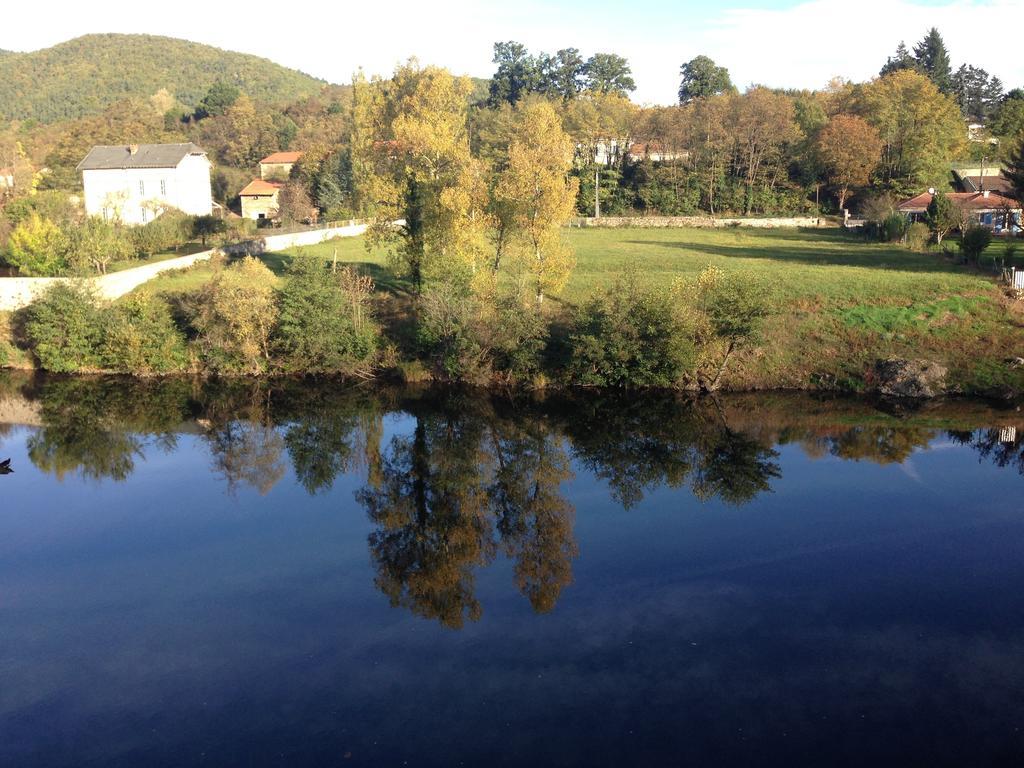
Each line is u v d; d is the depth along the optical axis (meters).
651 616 17.25
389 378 39.41
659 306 35.22
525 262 39.22
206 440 31.36
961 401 32.78
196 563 20.55
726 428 30.72
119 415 34.72
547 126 39.03
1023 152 56.25
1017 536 20.77
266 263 56.12
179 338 41.41
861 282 42.06
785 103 91.75
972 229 48.81
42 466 28.53
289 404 36.00
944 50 128.62
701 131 90.25
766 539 21.05
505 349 36.94
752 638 16.25
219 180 110.81
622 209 90.81
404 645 16.36
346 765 12.75
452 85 46.00
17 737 13.70
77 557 21.03
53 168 104.00
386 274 50.66
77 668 15.80
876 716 13.68
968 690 14.37
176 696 14.79
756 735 13.23
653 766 12.56
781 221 78.00
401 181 43.88
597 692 14.55
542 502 24.47
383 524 23.14
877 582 18.50
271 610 18.02
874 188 85.06
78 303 41.31
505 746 13.10
